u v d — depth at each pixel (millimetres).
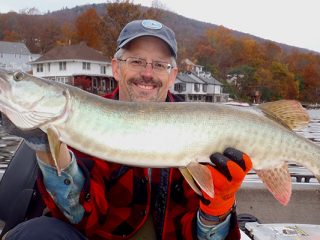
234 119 502
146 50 620
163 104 502
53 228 462
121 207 540
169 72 637
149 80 622
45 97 477
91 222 502
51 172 467
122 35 640
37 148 466
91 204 494
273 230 688
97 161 545
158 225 533
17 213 546
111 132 482
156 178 547
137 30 623
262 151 514
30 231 457
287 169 531
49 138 464
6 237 478
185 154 490
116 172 544
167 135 488
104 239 527
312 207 841
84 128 479
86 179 488
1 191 561
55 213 492
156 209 538
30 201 546
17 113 479
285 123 539
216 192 474
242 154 471
